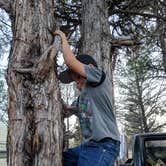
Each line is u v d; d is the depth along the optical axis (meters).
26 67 3.02
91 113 2.98
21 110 2.96
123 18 8.02
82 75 2.96
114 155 2.93
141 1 7.89
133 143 5.72
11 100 2.99
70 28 7.88
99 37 6.36
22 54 3.06
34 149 2.91
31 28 3.12
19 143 2.92
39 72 2.97
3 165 10.89
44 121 2.95
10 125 2.98
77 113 3.17
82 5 6.65
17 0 3.21
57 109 3.03
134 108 23.17
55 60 3.10
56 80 3.07
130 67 10.42
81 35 6.64
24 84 2.98
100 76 3.01
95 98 3.01
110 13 7.60
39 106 2.96
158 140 5.60
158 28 8.46
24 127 2.94
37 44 3.09
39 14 3.16
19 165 2.89
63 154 3.12
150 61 9.88
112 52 6.51
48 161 2.91
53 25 3.22
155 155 5.55
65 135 3.18
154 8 8.09
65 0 7.84
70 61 2.96
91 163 2.87
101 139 2.91
